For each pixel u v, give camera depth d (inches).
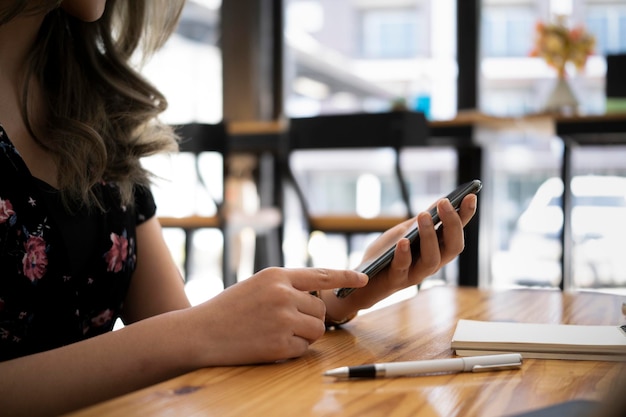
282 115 182.9
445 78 166.7
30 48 36.0
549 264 160.7
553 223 160.9
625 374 23.5
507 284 162.2
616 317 37.8
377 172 180.1
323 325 28.2
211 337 26.1
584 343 27.3
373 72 178.2
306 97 187.2
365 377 24.2
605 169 157.1
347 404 21.0
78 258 34.6
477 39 163.3
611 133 119.6
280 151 139.4
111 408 20.6
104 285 36.3
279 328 26.5
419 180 174.9
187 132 131.6
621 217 155.8
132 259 38.4
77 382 24.8
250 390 22.6
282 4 181.6
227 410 20.3
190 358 25.7
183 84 181.3
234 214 137.3
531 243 162.9
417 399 21.5
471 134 127.5
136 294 41.1
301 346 27.1
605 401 18.5
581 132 121.5
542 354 27.5
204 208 167.2
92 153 35.3
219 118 179.5
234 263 176.1
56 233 32.6
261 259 173.9
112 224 36.7
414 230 33.1
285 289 27.1
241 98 176.2
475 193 33.4
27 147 34.9
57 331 33.3
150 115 41.4
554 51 141.8
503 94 165.9
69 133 34.8
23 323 31.9
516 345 27.7
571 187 129.4
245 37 175.6
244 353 26.1
